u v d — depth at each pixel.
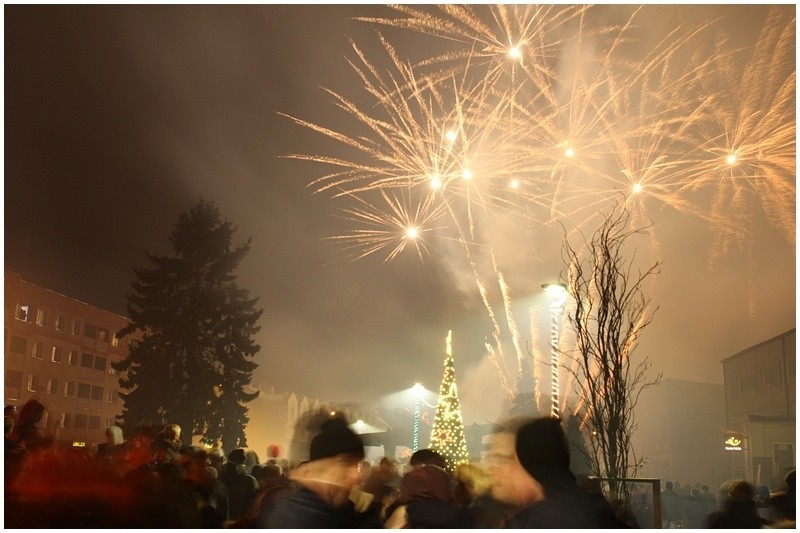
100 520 4.26
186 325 45.88
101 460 4.80
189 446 8.02
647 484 8.36
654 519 7.80
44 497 4.18
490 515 4.64
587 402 10.09
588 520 3.80
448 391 16.27
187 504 4.87
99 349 65.50
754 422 35.50
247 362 47.00
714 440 49.94
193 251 47.94
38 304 56.84
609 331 10.11
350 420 4.55
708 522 6.86
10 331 53.38
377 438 16.75
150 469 5.37
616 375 9.90
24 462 4.89
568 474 3.97
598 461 9.59
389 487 7.92
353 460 4.32
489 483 5.59
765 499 10.65
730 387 45.16
